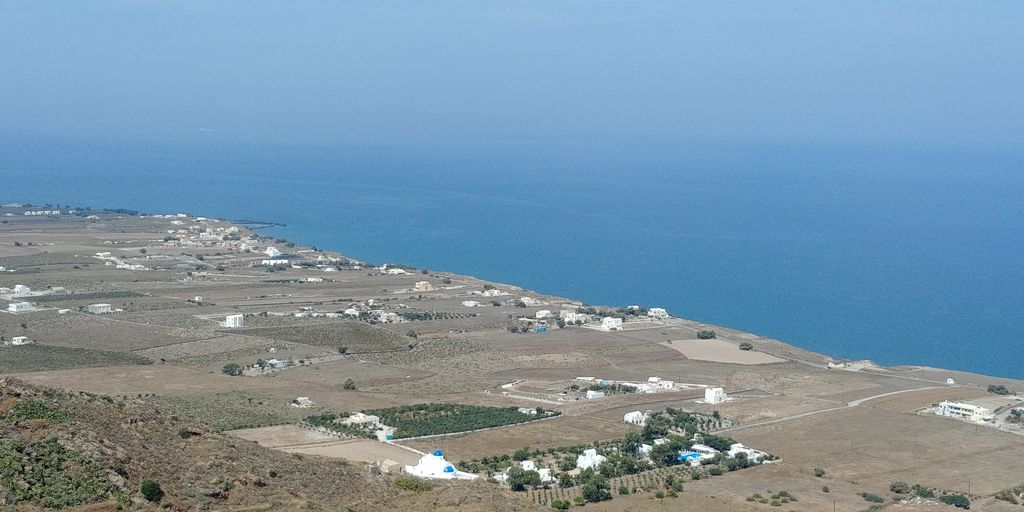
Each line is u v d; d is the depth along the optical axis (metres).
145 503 90.19
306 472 110.50
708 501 147.00
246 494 97.94
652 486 157.25
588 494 147.75
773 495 155.00
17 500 85.06
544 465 168.50
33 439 94.38
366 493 108.38
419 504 105.50
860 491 159.62
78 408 104.69
